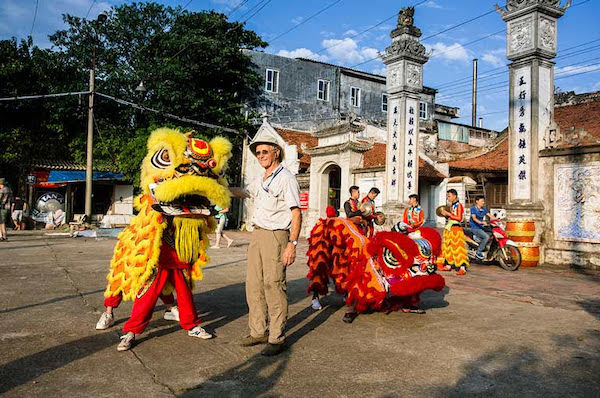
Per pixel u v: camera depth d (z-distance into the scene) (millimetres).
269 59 27031
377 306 4867
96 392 2914
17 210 19016
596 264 9445
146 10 23031
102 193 22891
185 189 3873
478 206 10008
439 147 21391
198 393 2939
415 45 13609
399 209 13297
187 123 21922
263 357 3670
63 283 6562
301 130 25953
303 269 8727
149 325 4535
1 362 3412
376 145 20984
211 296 5988
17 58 21953
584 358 3730
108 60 23062
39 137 22641
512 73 10742
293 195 3924
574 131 9906
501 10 10844
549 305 5828
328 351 3855
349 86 29984
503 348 3977
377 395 2963
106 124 22953
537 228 10203
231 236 17625
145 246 3846
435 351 3883
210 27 23094
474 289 6984
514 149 10664
